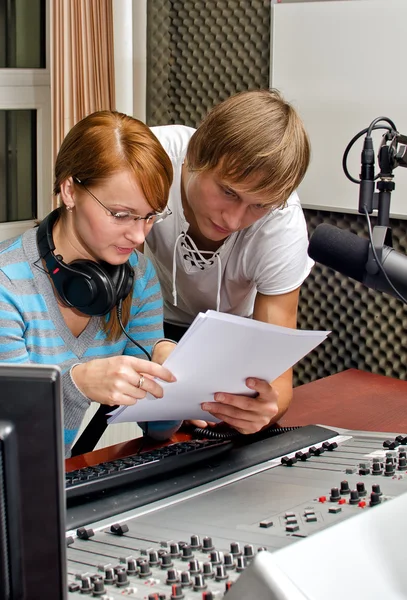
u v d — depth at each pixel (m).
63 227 1.37
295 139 1.28
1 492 0.66
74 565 0.92
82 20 2.67
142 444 1.52
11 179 3.09
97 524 1.06
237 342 1.17
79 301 1.35
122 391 1.22
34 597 0.69
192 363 1.19
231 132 1.25
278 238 1.54
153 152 1.26
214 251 1.64
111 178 1.24
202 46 2.67
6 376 0.66
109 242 1.29
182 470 1.25
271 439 1.41
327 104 2.36
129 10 2.73
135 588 0.84
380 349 2.43
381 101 2.27
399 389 1.87
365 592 0.74
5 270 1.39
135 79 2.82
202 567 0.87
